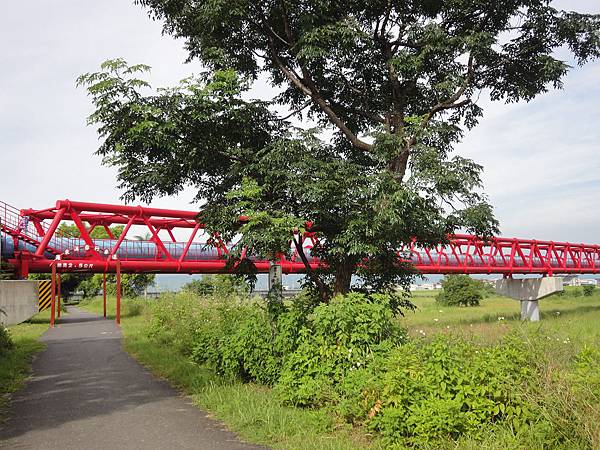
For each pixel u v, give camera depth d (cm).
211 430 667
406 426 568
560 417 523
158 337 1656
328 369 753
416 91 1208
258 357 912
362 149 1154
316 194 903
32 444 611
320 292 1091
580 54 1072
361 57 1166
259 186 977
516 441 522
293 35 1108
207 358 1096
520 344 703
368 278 1105
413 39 1041
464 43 988
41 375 1099
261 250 927
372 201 923
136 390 935
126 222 3073
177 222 3106
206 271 3017
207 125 966
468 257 3581
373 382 653
